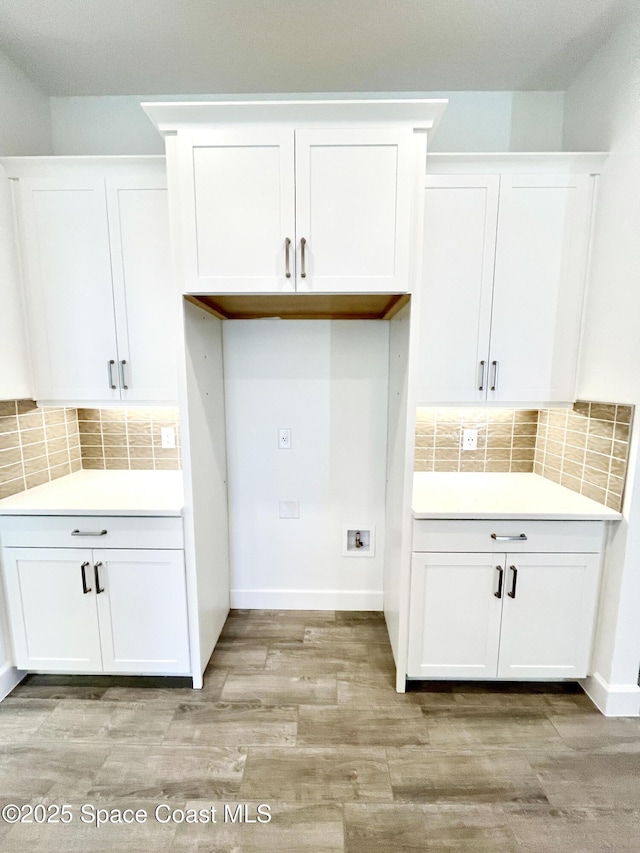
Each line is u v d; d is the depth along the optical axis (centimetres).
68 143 201
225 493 218
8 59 171
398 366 185
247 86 192
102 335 178
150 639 174
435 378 177
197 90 195
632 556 155
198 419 172
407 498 163
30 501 173
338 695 171
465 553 164
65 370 181
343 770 139
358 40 161
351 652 197
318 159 143
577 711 165
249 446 221
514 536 163
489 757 144
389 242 146
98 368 180
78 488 192
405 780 136
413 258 148
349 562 228
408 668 172
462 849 117
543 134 197
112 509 164
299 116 141
